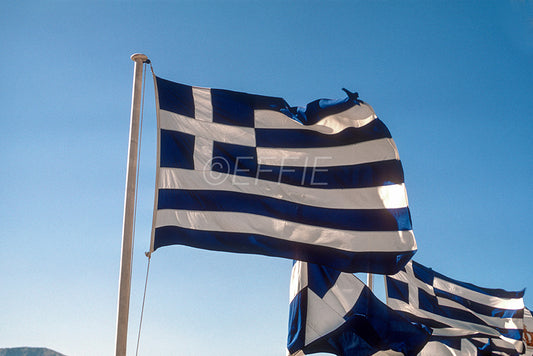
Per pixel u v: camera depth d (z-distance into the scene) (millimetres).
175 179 11453
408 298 21281
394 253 12414
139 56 11797
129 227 10492
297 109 13383
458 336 19484
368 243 12430
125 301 9984
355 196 12742
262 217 11930
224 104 12523
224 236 11445
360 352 15531
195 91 12375
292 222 12172
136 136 11258
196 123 12102
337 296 15688
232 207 11734
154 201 11094
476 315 21812
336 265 12156
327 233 12297
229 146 12195
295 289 15859
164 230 10992
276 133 12742
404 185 12891
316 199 12508
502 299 22359
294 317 15539
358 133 13148
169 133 11711
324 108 13266
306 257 11977
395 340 15578
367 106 13266
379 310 15719
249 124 12609
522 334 21906
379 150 13070
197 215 11367
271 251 11750
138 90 11617
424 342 15578
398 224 12609
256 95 12820
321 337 15250
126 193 10711
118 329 9828
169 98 11992
